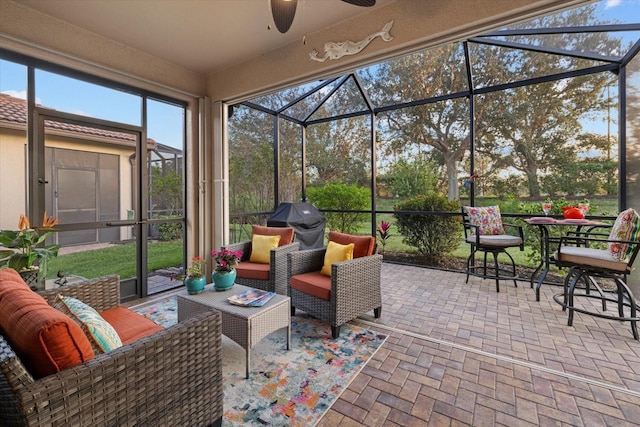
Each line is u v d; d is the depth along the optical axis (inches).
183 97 151.6
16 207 107.8
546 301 130.6
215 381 57.4
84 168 121.1
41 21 104.0
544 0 76.7
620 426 60.0
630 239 98.0
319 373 78.0
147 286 140.2
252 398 68.2
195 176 158.1
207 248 160.6
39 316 40.0
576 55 136.4
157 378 46.9
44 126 110.3
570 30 126.6
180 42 126.6
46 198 111.4
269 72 134.6
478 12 85.8
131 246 135.5
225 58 141.8
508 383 73.9
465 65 161.0
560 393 70.1
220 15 107.4
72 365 39.3
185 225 158.9
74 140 118.4
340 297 97.6
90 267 123.8
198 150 158.7
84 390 38.2
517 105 165.0
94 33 117.9
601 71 137.6
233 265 99.0
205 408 55.4
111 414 41.1
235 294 92.4
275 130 216.5
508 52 151.0
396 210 209.8
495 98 170.4
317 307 102.4
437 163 197.0
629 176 129.7
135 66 131.4
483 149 178.2
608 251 109.3
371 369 79.9
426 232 197.0
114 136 129.7
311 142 245.3
